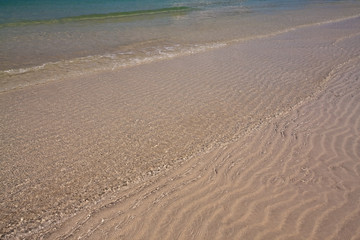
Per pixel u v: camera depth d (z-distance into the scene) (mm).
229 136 5363
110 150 4984
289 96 6906
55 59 10375
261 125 5684
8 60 10195
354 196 3826
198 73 8602
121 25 17359
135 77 8344
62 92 7328
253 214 3594
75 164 4613
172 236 3312
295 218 3518
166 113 6238
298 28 15328
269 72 8570
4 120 5934
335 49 10812
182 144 5148
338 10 22375
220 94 7133
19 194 3967
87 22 18391
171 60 9977
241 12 22438
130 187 4109
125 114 6199
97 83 7922
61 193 3988
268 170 4387
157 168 4520
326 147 4883
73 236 3316
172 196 3920
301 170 4355
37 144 5141
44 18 19594
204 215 3594
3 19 18875
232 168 4461
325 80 7754
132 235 3330
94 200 3861
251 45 11898
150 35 14453
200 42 12742
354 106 6199
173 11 23609
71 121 5910
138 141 5254
